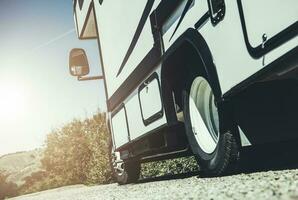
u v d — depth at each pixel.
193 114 4.22
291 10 2.42
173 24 3.99
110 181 11.99
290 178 2.72
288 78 3.16
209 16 3.33
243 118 3.54
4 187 21.33
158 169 8.88
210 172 4.03
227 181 3.38
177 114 4.44
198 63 3.92
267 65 2.67
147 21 4.58
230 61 3.11
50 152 19.36
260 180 2.94
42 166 20.84
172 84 4.31
